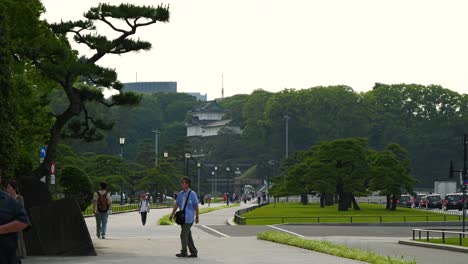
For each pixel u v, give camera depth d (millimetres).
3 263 15594
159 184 169750
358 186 107688
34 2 45094
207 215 100750
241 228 63344
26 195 32688
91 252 31859
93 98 38844
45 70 36062
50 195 33375
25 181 32844
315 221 77562
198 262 28938
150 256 31922
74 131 41594
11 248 15625
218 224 72875
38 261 29141
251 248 36812
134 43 38531
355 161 108000
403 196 143875
